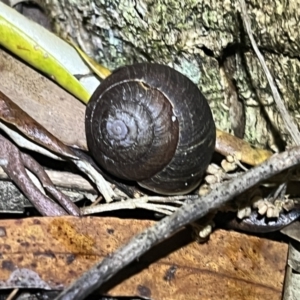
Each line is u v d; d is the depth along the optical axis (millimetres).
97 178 236
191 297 229
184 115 223
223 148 245
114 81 227
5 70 244
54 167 243
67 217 226
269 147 260
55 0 265
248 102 259
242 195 236
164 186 231
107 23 259
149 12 244
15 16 240
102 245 226
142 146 223
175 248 232
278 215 242
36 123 227
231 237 237
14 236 221
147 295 227
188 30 245
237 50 247
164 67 228
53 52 242
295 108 240
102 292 225
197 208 208
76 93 245
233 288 233
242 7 217
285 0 215
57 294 226
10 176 229
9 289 231
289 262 262
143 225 229
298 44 221
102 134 226
